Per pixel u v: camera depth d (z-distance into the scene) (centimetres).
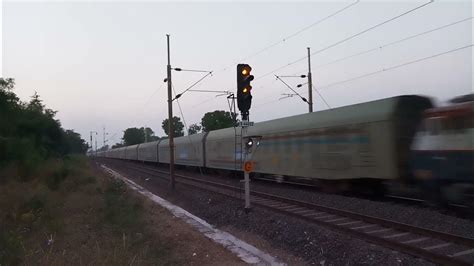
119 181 2588
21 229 1141
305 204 1478
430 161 1291
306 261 892
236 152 2820
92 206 1605
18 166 2581
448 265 747
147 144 6128
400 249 853
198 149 3653
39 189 1969
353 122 1669
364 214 1285
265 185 2345
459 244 873
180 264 848
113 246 938
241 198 1775
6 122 3453
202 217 1552
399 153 1491
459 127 1187
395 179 1493
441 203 1284
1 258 795
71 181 2569
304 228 1077
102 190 2200
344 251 880
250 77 1417
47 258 826
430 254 788
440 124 1252
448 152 1223
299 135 2039
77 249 929
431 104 1527
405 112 1495
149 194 2334
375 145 1567
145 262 823
